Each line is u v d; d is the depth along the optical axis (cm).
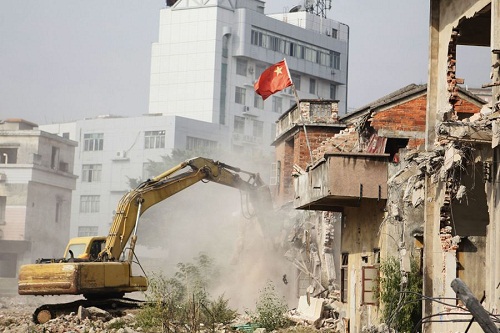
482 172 1969
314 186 2833
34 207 8788
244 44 11406
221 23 11481
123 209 3459
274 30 11669
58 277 3225
